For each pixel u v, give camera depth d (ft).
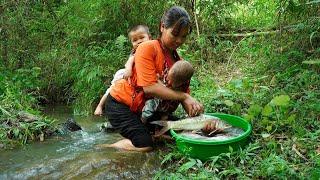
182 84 8.67
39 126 10.53
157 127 9.16
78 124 11.94
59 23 15.35
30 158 9.00
